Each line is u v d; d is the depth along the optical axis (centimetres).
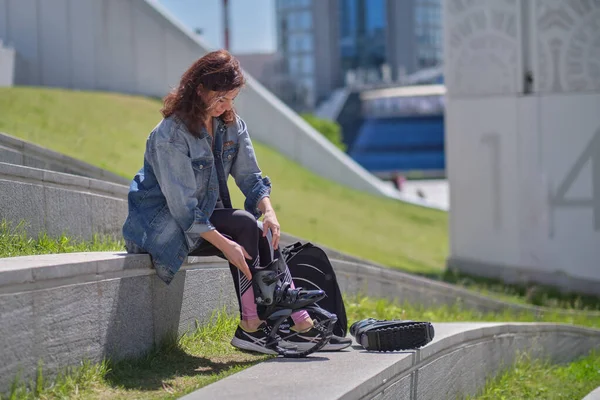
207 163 428
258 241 438
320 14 10631
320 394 339
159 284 445
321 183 2227
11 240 531
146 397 362
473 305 1158
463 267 1706
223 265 540
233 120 449
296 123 2342
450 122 1717
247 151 455
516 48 1641
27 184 578
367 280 891
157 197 434
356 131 8925
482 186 1688
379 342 458
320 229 1703
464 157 1703
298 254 475
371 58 10769
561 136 1616
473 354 612
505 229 1662
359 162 8781
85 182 662
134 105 1948
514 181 1653
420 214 2288
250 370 397
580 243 1606
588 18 1597
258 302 429
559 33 1609
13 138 763
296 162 2341
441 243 2014
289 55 10769
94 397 356
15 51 2047
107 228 707
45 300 350
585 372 802
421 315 909
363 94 9056
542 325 826
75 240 621
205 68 421
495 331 668
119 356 406
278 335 446
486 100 1678
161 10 2150
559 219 1619
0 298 323
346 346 465
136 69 2130
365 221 1997
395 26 10762
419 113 8706
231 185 1465
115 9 2100
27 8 2059
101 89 2102
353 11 10725
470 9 1680
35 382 344
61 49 2073
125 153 1570
